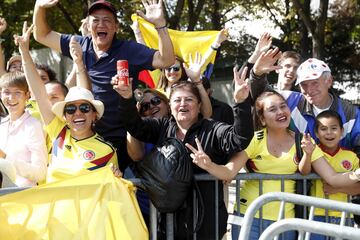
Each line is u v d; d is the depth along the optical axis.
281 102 6.81
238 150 6.06
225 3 34.00
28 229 5.55
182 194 6.04
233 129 6.07
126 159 7.26
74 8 29.44
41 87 6.78
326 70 7.54
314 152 6.83
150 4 7.36
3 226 5.54
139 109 7.93
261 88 7.27
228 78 42.31
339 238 4.50
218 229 6.43
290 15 28.12
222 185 6.58
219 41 10.48
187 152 6.19
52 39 7.86
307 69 7.54
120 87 6.07
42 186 5.69
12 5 28.09
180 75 8.98
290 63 9.12
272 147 6.88
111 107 7.21
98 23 7.27
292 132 7.09
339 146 7.46
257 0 34.53
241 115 5.92
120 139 7.16
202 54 11.37
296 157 6.80
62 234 5.54
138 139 6.66
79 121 6.43
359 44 43.16
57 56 22.56
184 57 11.38
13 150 6.84
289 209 6.83
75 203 5.68
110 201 5.77
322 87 7.52
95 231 5.59
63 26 30.73
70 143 6.52
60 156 6.50
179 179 5.97
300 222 4.71
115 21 7.42
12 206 5.59
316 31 25.08
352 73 45.19
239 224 6.18
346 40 43.06
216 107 8.41
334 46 43.75
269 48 7.49
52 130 6.67
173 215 6.33
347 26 41.53
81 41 7.70
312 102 7.62
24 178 6.64
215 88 40.94
